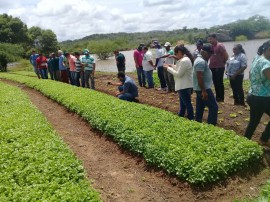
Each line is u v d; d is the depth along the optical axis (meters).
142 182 8.09
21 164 7.08
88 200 5.64
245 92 16.36
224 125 11.05
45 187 6.06
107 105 13.12
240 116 11.85
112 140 10.78
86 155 10.16
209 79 9.65
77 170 6.89
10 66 60.84
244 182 7.43
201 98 9.87
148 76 19.05
